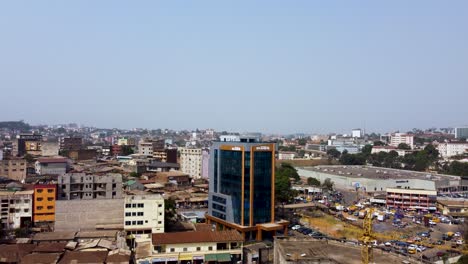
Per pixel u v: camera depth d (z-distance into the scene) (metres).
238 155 161.62
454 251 150.25
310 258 99.94
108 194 179.38
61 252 123.81
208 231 142.75
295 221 197.62
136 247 140.62
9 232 154.12
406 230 184.75
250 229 156.50
